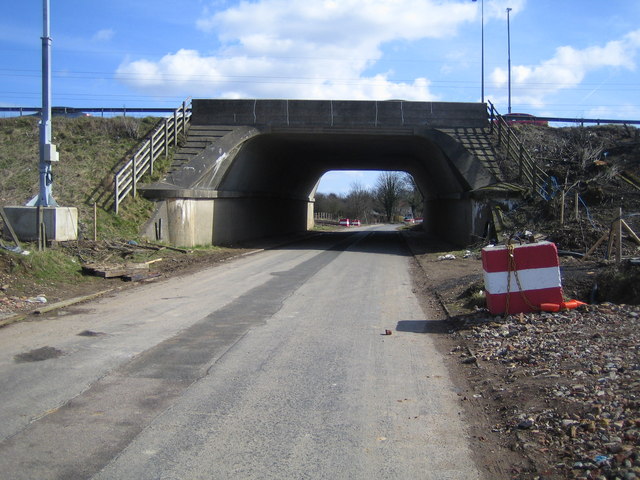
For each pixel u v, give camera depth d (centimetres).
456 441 470
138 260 1691
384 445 462
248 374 661
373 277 1597
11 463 423
